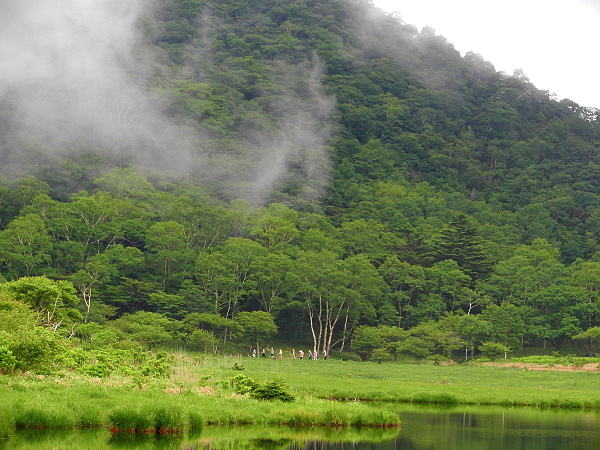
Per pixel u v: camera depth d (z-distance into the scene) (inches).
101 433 1373.0
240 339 4872.0
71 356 1985.7
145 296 5014.8
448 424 1769.2
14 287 2763.3
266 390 1857.8
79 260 5088.6
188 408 1541.6
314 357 4421.8
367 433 1568.7
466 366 4072.3
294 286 4940.9
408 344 4478.3
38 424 1371.8
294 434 1507.1
